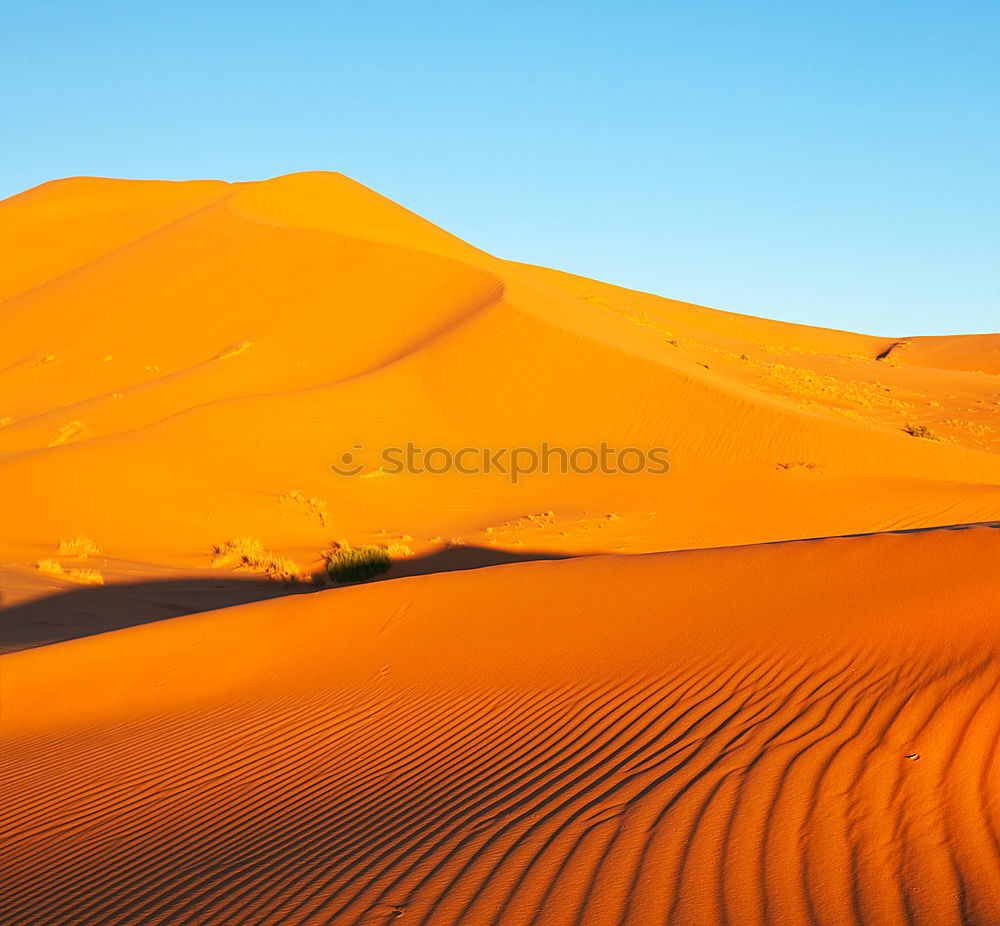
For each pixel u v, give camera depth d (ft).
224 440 97.14
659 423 106.22
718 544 72.59
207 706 28.58
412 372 118.42
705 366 169.89
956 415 167.22
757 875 13.25
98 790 22.58
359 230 205.36
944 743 16.11
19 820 21.16
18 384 146.20
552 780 18.19
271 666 30.83
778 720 18.54
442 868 14.96
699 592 27.73
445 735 22.52
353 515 85.51
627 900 13.07
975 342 329.11
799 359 236.84
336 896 14.53
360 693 27.04
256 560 67.46
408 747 22.26
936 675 18.62
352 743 23.32
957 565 24.29
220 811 20.08
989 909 11.78
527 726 21.80
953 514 79.66
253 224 182.09
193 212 232.73
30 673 32.01
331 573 61.87
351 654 30.35
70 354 154.71
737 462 98.58
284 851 17.02
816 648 21.50
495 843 15.58
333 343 139.54
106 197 281.13
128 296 167.94
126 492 82.17
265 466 93.04
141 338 153.79
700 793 16.03
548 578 32.32
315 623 33.06
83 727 28.25
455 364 117.70
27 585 52.13
